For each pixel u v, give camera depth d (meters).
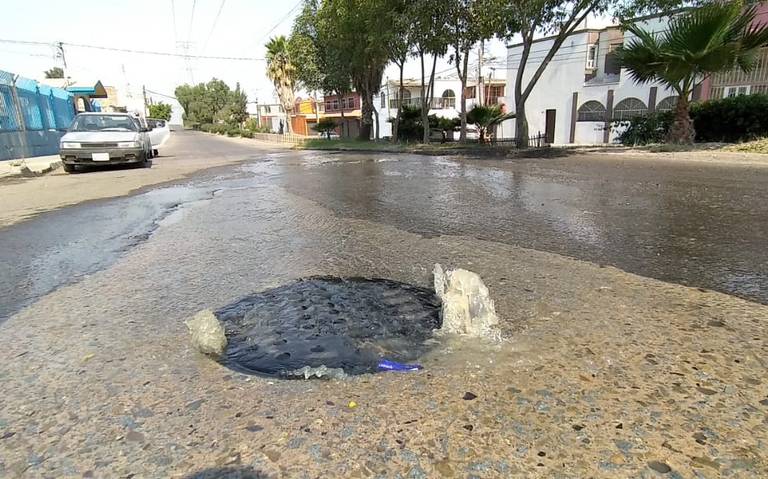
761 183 7.00
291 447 1.56
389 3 17.25
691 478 1.40
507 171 9.68
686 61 11.74
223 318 2.59
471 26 16.97
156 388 1.93
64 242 4.56
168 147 26.34
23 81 16.69
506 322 2.45
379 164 12.42
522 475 1.42
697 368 1.97
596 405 1.75
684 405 1.73
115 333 2.46
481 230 4.57
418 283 3.08
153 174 10.87
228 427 1.67
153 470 1.48
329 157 15.69
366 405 1.78
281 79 41.28
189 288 3.11
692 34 11.51
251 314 2.62
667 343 2.19
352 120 43.25
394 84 42.50
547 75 28.25
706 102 13.97
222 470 1.47
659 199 5.95
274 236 4.51
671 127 13.70
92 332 2.48
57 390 1.94
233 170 11.55
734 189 6.54
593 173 8.80
